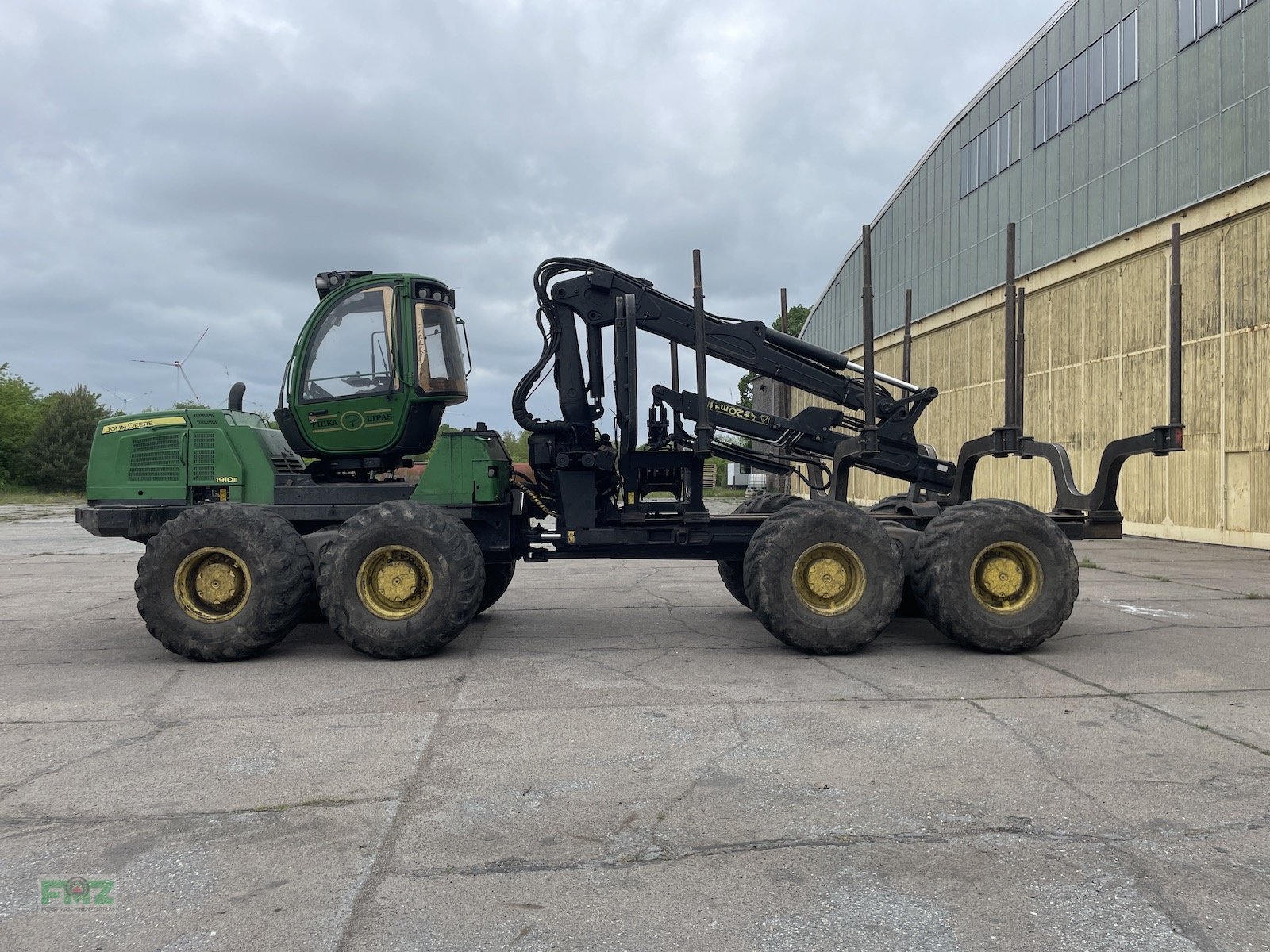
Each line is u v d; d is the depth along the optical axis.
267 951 2.63
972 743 4.41
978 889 2.96
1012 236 7.39
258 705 5.25
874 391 7.52
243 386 7.64
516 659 6.43
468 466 6.80
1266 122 13.08
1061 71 18.02
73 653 6.93
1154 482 15.78
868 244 6.98
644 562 13.75
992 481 20.97
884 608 6.39
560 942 2.66
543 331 7.44
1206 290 14.45
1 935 2.74
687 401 7.46
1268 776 3.95
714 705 5.13
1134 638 7.07
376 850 3.28
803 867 3.12
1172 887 2.96
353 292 7.14
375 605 6.39
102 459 7.31
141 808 3.70
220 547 6.37
